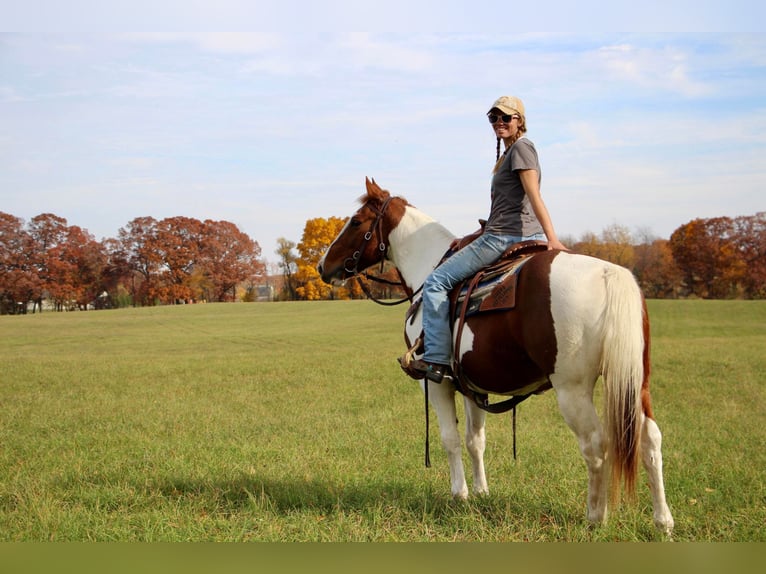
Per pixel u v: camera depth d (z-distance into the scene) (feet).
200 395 43.70
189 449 26.20
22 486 20.93
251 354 81.10
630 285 13.99
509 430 30.27
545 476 21.26
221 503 19.10
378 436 28.63
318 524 16.93
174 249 263.90
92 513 18.35
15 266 247.91
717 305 175.73
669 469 21.45
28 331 148.87
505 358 15.33
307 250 250.57
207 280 274.16
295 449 25.81
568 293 14.10
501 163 16.51
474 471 19.13
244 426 31.63
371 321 163.73
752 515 16.55
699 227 240.12
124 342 119.55
